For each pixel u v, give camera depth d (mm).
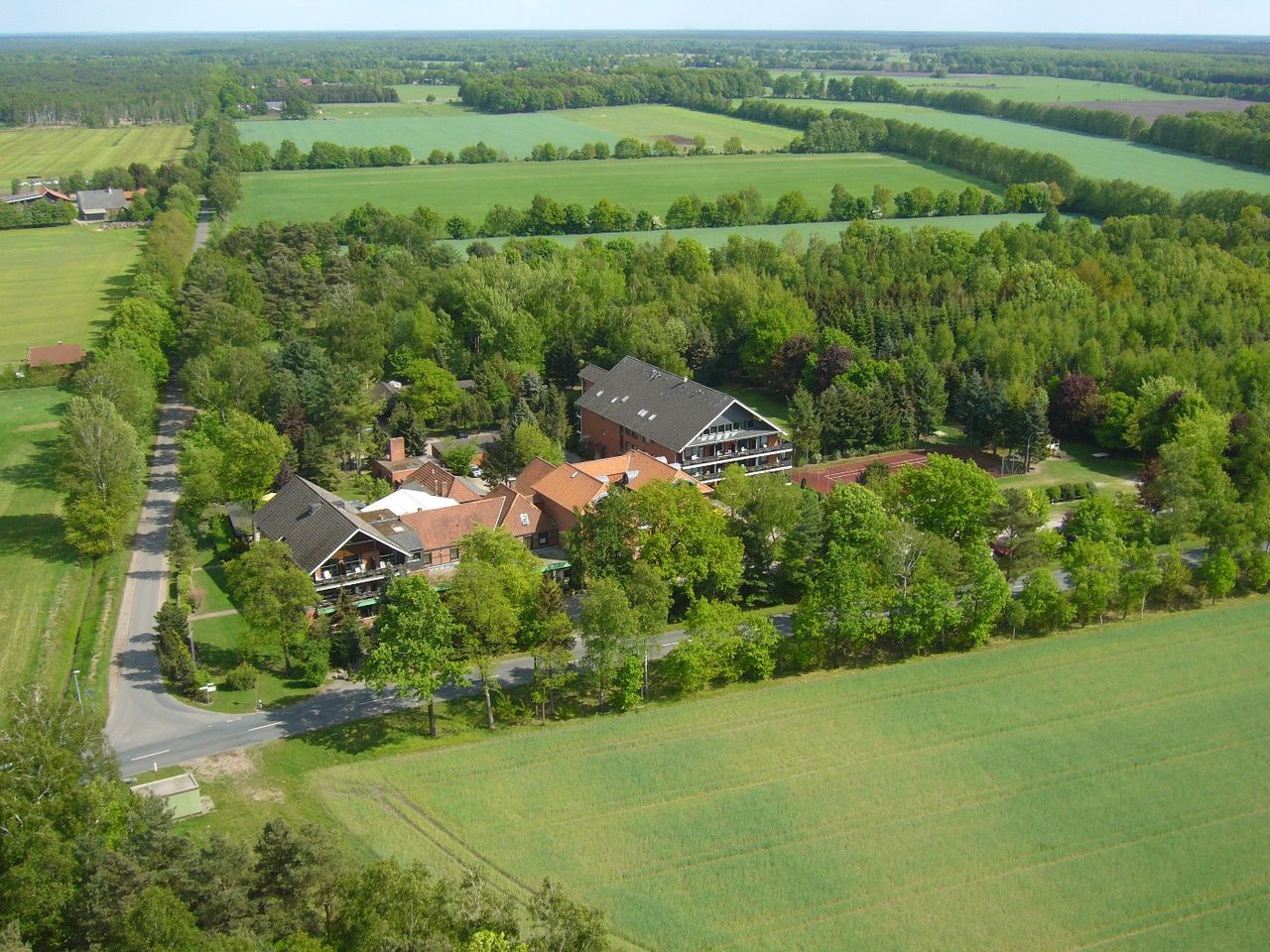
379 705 93000
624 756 85625
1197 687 96250
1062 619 104875
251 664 98500
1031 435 148125
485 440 155625
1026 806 80188
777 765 84500
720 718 90938
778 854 74875
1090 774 84000
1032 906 70750
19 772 65500
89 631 102688
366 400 147250
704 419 137125
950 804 80312
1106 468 150750
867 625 97812
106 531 116250
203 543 122625
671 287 193500
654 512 107438
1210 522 115188
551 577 108125
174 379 179375
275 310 194125
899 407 157000
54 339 192750
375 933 58250
